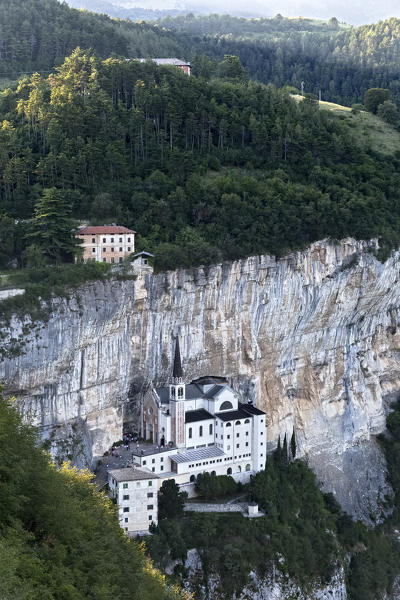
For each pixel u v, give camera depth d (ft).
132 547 393.09
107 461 631.15
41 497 334.44
